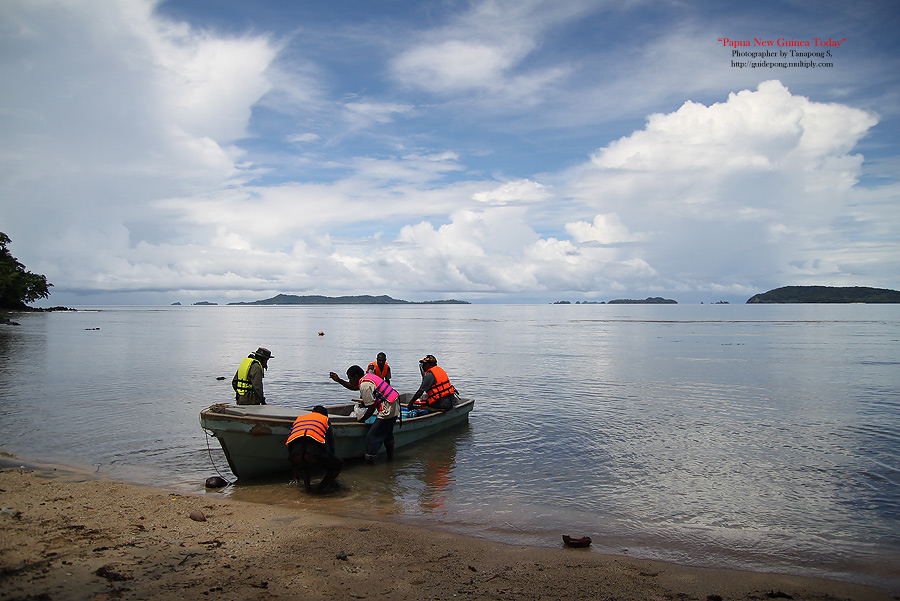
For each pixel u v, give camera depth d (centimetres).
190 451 1160
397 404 1130
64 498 814
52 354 3356
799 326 8050
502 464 1111
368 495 912
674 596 573
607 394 2020
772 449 1231
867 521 816
